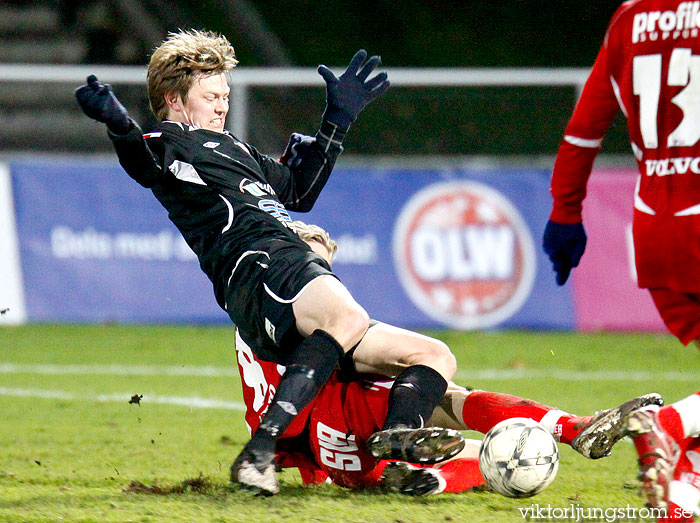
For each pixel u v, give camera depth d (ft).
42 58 168.35
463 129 113.39
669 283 34.27
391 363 39.42
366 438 39.42
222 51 44.39
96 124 155.12
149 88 44.34
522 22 207.10
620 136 111.45
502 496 38.88
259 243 39.88
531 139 113.09
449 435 35.42
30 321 104.01
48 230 104.88
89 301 105.09
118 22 169.27
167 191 41.34
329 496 38.22
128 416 62.44
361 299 104.58
